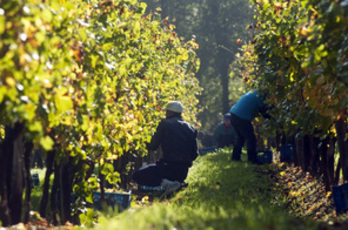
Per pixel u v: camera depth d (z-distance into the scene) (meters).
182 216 7.82
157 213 8.23
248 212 8.10
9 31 6.97
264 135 18.55
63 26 8.88
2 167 8.89
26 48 6.97
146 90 16.20
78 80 9.20
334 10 8.23
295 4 12.35
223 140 37.22
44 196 11.47
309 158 19.36
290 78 13.16
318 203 14.05
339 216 10.76
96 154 11.45
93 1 11.56
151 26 18.62
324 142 15.20
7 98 7.20
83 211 11.59
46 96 7.54
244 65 27.50
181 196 15.32
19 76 6.85
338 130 12.70
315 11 9.44
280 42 13.60
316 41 9.25
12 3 7.04
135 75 15.56
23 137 11.12
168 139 16.78
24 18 7.04
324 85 10.33
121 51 13.81
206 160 25.56
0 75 6.91
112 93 11.41
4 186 8.98
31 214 10.26
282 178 19.28
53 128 9.85
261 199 14.30
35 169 27.61
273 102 17.75
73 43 9.01
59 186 11.69
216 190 15.62
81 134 9.76
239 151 23.91
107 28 11.46
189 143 16.95
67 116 8.70
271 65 16.66
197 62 24.50
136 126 14.20
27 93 7.07
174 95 23.23
